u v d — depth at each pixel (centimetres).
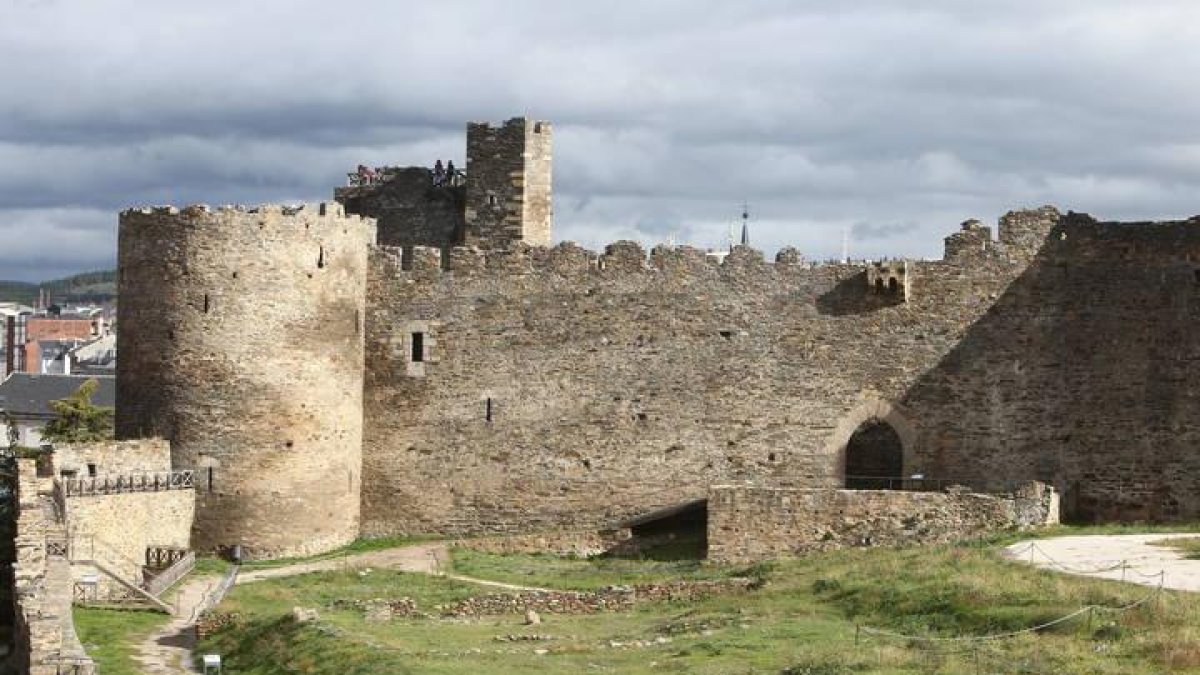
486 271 7794
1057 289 7488
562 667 4650
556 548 7544
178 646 5706
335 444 7538
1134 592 4759
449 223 8575
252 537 7275
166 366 7275
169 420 7262
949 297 7581
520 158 8294
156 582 6550
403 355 7794
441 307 7800
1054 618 4625
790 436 7650
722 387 7688
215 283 7262
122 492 6844
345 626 5422
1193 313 7300
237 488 7256
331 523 7525
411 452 7788
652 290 7725
